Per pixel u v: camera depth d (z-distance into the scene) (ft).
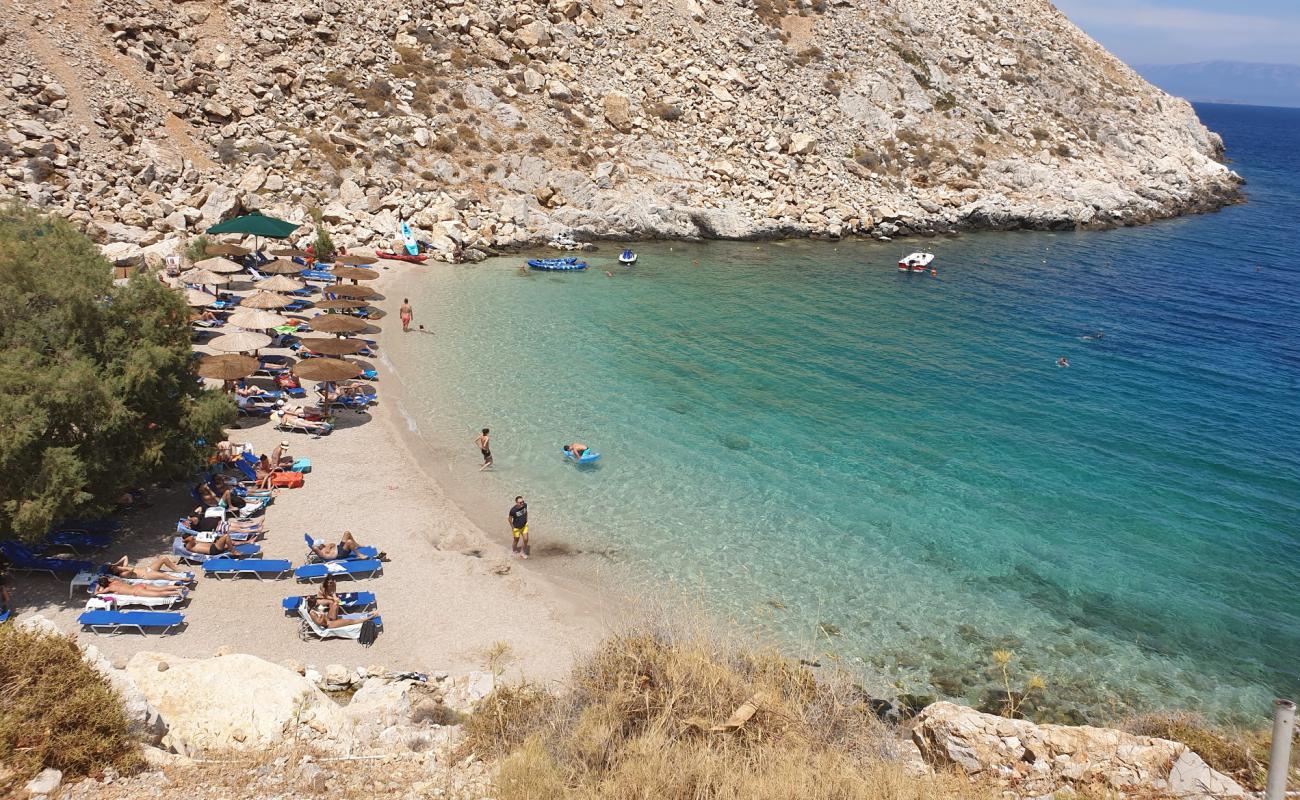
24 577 61.52
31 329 63.31
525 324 141.18
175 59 184.96
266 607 61.77
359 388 106.42
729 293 172.35
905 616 66.64
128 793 29.73
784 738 32.65
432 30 229.45
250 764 33.96
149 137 168.14
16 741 29.78
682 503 83.66
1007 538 79.61
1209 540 80.64
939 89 294.05
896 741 38.06
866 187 253.65
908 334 149.07
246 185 172.96
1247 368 134.31
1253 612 69.36
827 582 70.90
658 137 239.30
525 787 29.40
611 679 36.35
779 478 90.17
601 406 107.96
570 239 202.90
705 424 104.17
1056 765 34.73
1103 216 274.57
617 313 152.05
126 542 67.67
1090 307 172.04
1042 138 297.33
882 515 83.10
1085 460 98.12
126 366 65.72
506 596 66.64
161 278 125.08
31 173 142.61
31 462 58.08
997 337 149.28
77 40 168.96
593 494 84.69
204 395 73.67
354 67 210.18
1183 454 100.58
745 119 255.50
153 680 40.73
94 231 139.95
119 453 65.16
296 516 75.41
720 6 285.64
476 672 51.72
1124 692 58.90
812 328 150.20
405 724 41.09
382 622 61.72
